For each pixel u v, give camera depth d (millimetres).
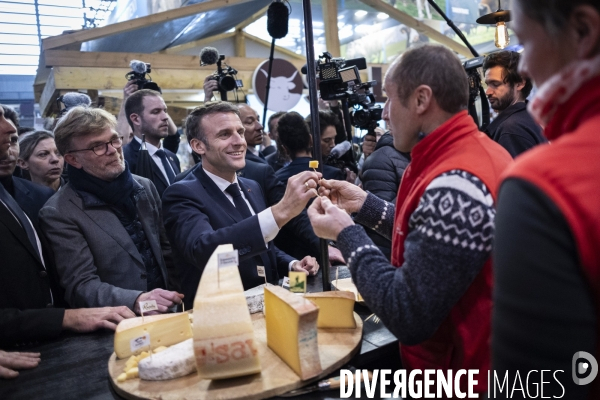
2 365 1157
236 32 6551
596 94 528
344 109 2986
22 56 9219
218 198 1795
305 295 1213
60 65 4547
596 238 469
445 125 962
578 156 502
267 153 4734
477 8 6355
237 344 942
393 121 1046
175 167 3270
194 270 1749
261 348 1109
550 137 599
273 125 4117
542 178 507
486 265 883
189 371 1011
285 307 992
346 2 6129
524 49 603
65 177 2906
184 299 1748
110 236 1759
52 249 1700
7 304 1523
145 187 2055
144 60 5023
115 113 4855
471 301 906
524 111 2141
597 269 475
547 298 491
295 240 2293
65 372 1134
